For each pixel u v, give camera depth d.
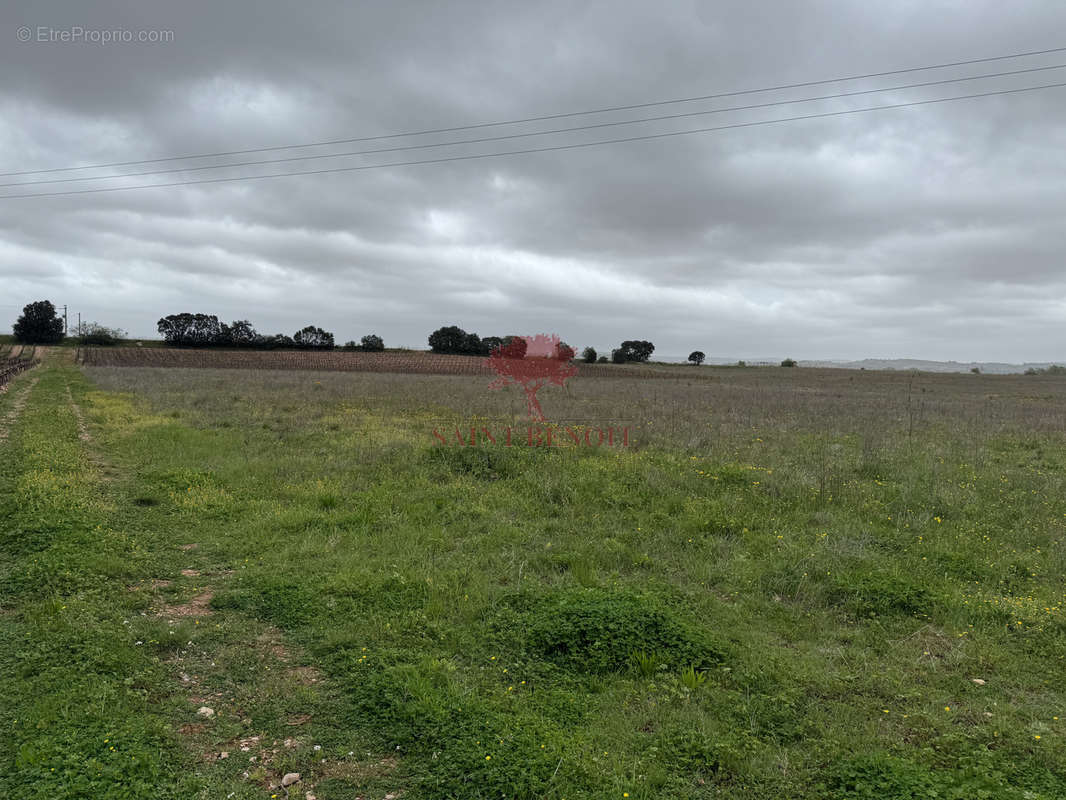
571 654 5.23
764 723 4.40
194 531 8.48
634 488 10.78
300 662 5.16
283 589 6.42
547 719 4.34
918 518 9.24
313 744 4.08
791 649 5.61
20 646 5.08
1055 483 11.48
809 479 11.35
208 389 30.62
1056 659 5.38
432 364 72.38
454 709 4.33
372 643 5.42
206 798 3.54
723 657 5.24
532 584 6.74
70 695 4.36
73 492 9.51
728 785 3.79
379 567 7.18
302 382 38.25
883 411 25.12
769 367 105.50
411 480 11.07
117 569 6.81
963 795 3.48
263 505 9.55
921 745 4.17
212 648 5.36
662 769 3.86
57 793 3.36
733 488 10.92
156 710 4.41
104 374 43.25
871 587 6.59
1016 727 4.38
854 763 3.85
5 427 17.52
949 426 20.27
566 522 9.07
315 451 13.92
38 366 57.69
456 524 8.88
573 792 3.59
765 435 17.22
